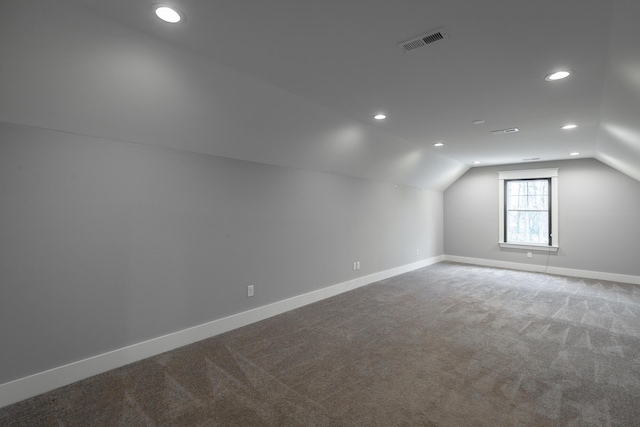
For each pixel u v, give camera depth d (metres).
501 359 2.69
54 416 1.94
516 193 6.67
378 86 2.67
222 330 3.26
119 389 2.23
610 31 1.80
